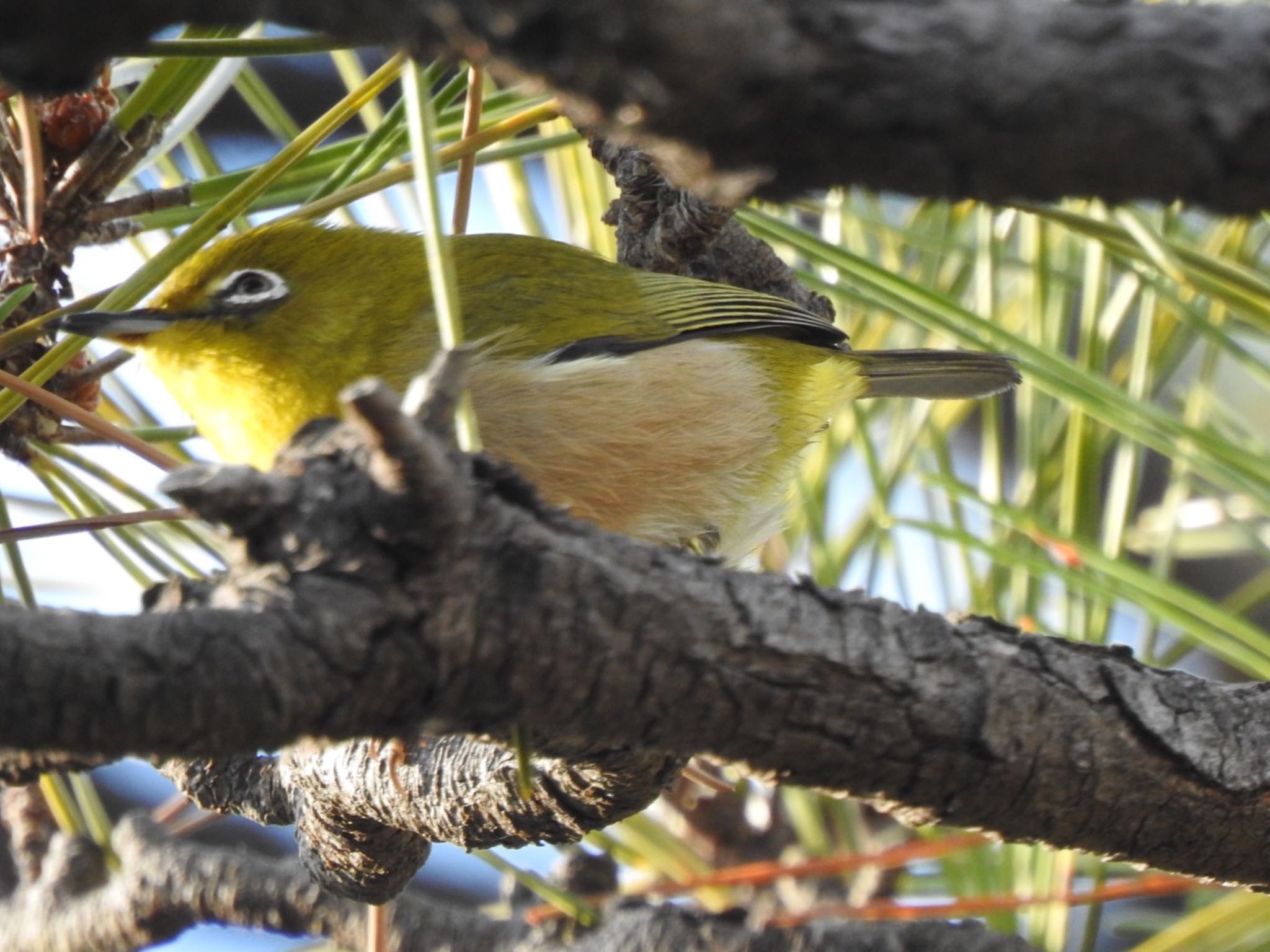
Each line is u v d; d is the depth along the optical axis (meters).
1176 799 4.64
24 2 2.53
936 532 6.62
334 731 3.59
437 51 2.77
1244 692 4.77
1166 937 7.45
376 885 6.29
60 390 6.04
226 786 6.53
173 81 5.32
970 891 7.84
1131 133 2.88
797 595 4.20
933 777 4.39
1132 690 4.63
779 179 2.91
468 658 3.67
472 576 3.64
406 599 3.58
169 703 3.30
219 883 8.03
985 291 7.16
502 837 5.58
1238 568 11.74
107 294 5.07
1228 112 2.87
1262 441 7.91
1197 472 7.59
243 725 3.40
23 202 5.63
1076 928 10.31
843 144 2.85
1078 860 7.61
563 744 4.98
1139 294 7.46
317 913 7.99
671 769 5.16
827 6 2.79
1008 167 2.90
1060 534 6.60
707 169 2.88
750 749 4.18
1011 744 4.41
